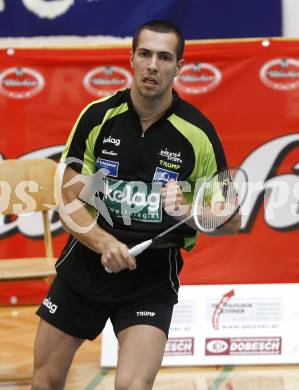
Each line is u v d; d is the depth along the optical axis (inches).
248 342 447.5
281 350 448.5
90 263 302.4
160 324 289.1
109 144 299.1
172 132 296.8
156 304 295.4
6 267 439.8
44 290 548.7
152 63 283.1
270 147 517.0
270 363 447.5
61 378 308.8
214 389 414.9
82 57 522.6
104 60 522.6
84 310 304.2
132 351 281.4
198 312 446.9
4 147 529.0
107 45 521.3
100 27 540.7
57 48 521.3
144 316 291.3
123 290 298.4
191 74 514.6
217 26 538.0
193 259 520.4
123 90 305.0
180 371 438.6
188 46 511.2
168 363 443.5
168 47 285.0
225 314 448.1
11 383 420.5
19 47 521.7
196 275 520.4
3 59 521.3
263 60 511.2
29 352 465.7
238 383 423.2
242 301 448.8
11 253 537.3
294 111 514.6
